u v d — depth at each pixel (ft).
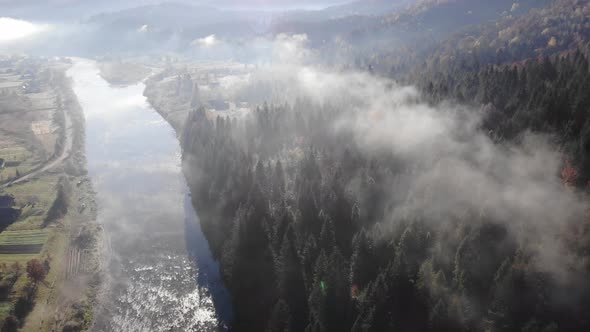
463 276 221.05
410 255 245.65
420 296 221.46
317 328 219.82
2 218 382.42
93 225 394.73
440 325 208.03
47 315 280.72
